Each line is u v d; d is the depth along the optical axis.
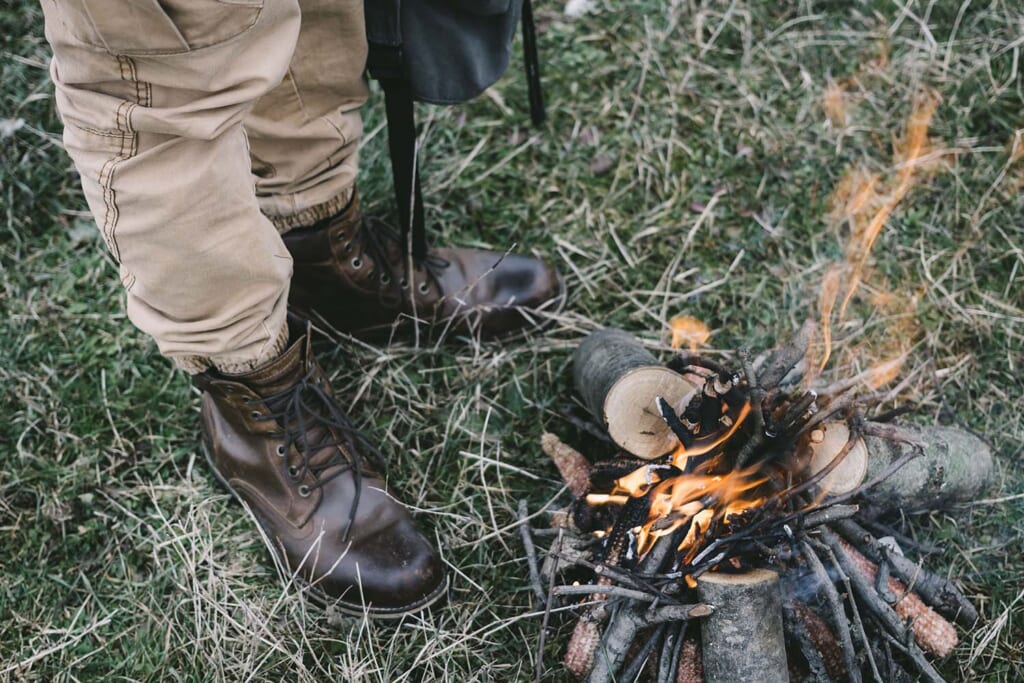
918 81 2.65
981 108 2.60
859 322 2.25
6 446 2.01
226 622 1.81
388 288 2.06
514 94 2.62
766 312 2.27
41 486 1.96
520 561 1.88
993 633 1.77
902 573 1.75
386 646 1.79
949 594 1.77
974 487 1.85
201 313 1.48
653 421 1.72
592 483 1.79
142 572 1.89
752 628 1.51
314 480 1.81
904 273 2.33
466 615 1.82
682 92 2.65
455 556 1.91
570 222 2.43
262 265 1.46
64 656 1.77
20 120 2.45
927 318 2.26
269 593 1.86
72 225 2.36
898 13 2.78
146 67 1.22
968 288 2.31
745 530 1.57
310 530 1.81
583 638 1.68
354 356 2.17
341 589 1.79
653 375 1.72
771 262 2.37
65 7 1.15
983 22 2.76
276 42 1.33
